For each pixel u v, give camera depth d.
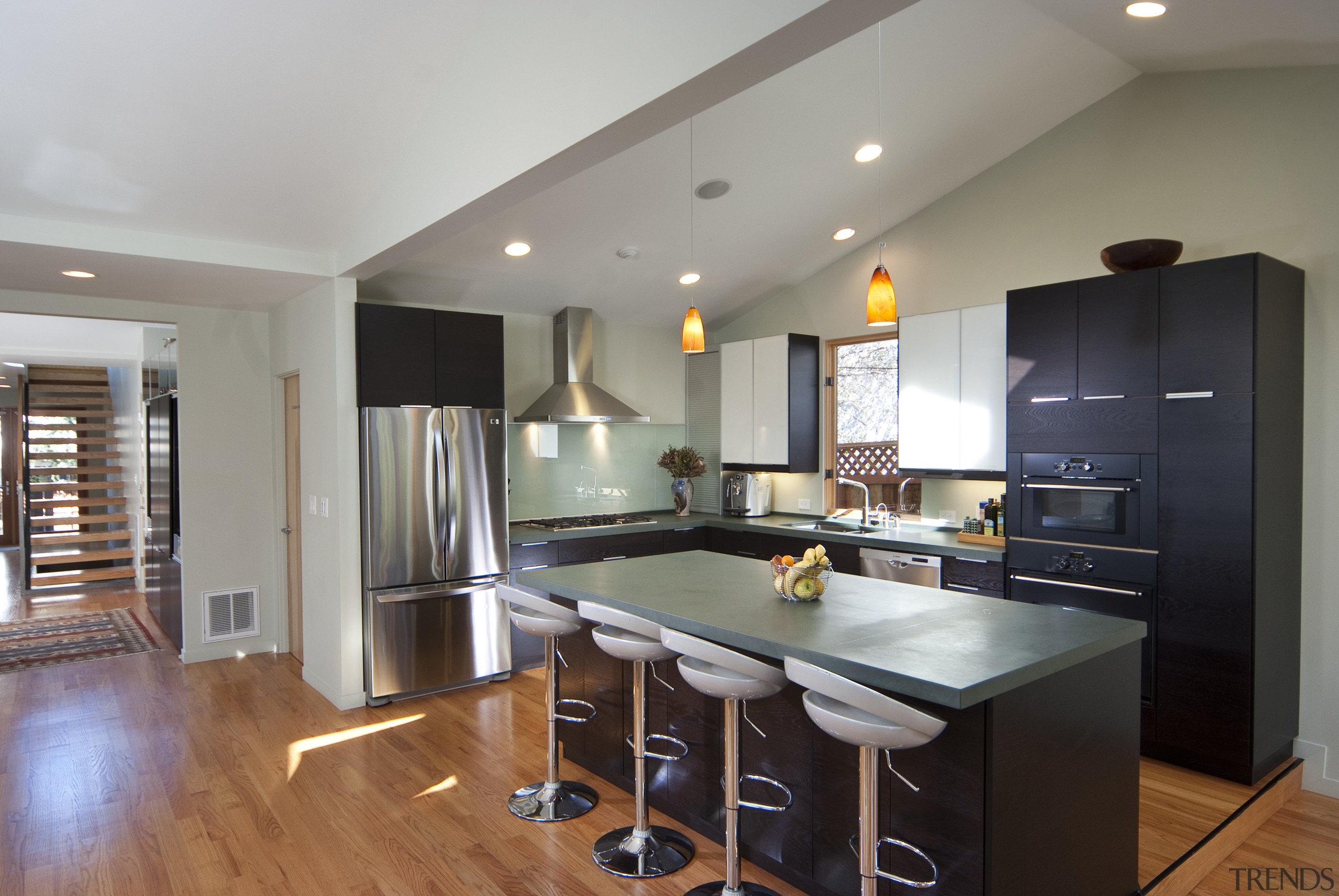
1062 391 3.75
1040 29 3.43
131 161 3.16
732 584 3.15
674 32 2.06
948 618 2.52
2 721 4.13
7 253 3.54
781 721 2.57
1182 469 3.34
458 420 4.57
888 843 2.21
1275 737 3.32
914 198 4.82
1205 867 2.72
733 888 2.41
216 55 2.79
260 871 2.69
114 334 7.43
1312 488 3.42
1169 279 3.38
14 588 8.00
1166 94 3.85
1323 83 3.35
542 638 5.09
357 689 4.34
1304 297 3.42
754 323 6.21
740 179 4.24
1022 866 2.06
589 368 5.63
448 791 3.29
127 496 8.25
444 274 4.84
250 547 5.42
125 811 3.12
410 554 4.42
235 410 5.35
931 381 4.61
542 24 2.55
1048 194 4.35
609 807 3.16
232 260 3.87
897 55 3.44
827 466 5.71
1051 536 3.80
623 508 6.17
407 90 3.11
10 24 2.56
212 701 4.44
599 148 2.45
